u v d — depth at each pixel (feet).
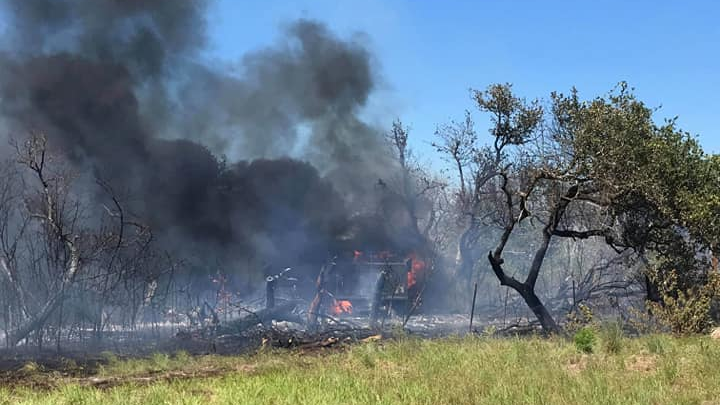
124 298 47.34
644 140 48.21
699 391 25.68
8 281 42.22
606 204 48.39
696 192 47.62
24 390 28.71
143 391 27.37
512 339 42.19
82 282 43.73
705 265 49.19
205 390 27.89
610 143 47.52
